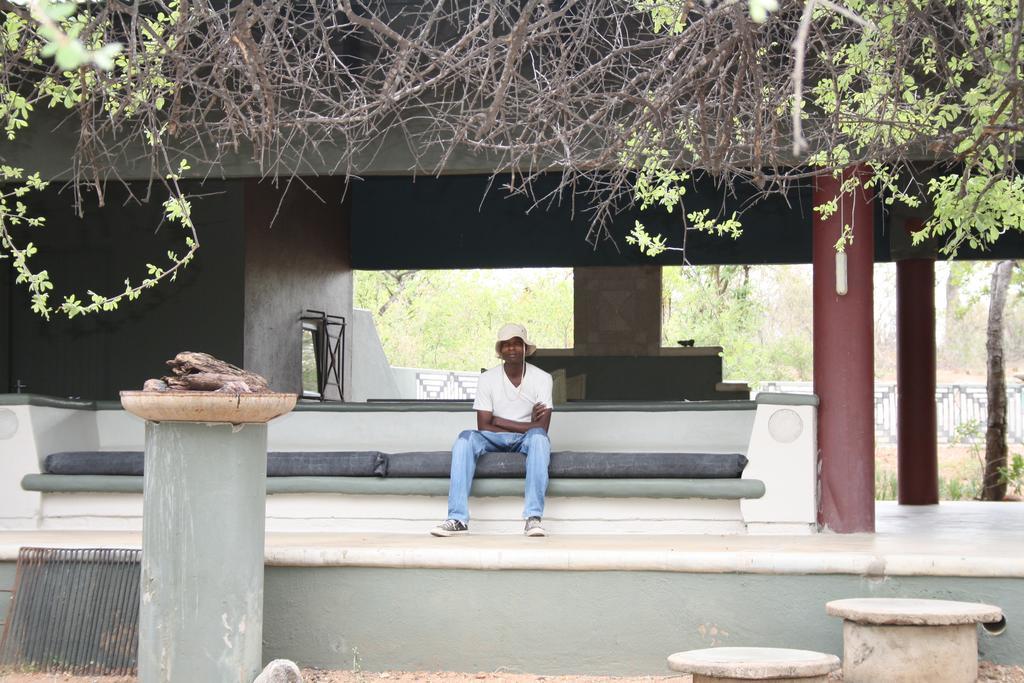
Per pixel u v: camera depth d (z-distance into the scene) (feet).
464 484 23.15
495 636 19.45
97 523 25.44
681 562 19.04
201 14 16.22
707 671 15.11
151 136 18.95
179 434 17.17
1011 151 18.63
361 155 25.23
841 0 16.90
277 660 17.21
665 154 18.81
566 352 47.67
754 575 19.04
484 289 118.52
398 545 20.48
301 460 24.53
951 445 83.46
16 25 18.10
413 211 49.19
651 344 48.24
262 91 16.89
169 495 17.15
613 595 19.25
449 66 16.87
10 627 19.63
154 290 37.24
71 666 19.39
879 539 22.59
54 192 37.50
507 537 22.70
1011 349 138.31
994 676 18.02
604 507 24.03
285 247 40.86
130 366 37.19
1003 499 57.57
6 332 37.52
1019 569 18.38
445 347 116.37
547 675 19.31
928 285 41.86
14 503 25.52
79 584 19.63
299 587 19.90
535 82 19.21
